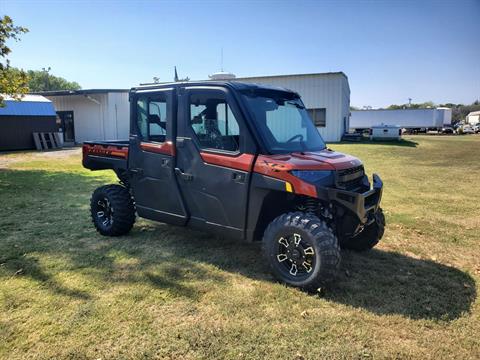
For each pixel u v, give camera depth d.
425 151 20.22
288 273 3.97
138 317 3.39
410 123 49.19
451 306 3.68
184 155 4.60
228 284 4.06
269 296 3.78
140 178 5.15
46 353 2.90
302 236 3.78
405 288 4.04
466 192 9.42
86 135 27.98
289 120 4.55
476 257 5.02
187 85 4.52
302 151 4.34
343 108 26.52
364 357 2.90
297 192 3.73
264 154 4.03
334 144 23.97
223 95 4.22
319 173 3.80
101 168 5.99
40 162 15.78
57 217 6.74
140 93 4.98
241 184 4.12
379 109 49.62
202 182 4.46
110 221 5.61
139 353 2.91
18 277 4.19
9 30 11.33
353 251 5.13
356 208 3.75
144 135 5.06
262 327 3.26
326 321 3.37
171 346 2.99
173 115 4.66
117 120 27.39
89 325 3.26
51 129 24.42
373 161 15.98
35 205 7.67
